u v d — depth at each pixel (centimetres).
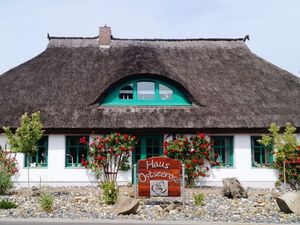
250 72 2236
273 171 1906
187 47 2459
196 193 1573
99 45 2414
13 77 2119
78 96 1989
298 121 1902
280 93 2080
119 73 1980
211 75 2188
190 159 1850
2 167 1664
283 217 1114
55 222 1023
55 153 1881
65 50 2373
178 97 1995
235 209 1233
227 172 1897
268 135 1895
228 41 2541
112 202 1316
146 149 1934
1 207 1223
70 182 1872
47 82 2077
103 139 1845
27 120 1543
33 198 1433
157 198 1447
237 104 1975
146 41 2480
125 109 1934
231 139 1939
